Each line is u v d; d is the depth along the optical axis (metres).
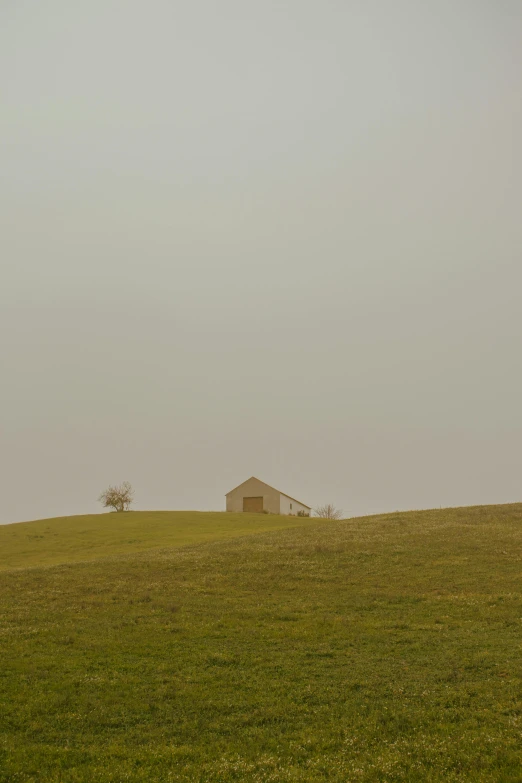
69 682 20.05
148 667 21.44
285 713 17.88
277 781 14.46
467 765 14.58
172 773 14.91
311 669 21.06
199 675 20.73
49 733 16.98
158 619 27.45
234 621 26.94
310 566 38.25
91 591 33.50
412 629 25.30
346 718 17.45
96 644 23.84
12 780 14.60
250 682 20.08
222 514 91.81
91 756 15.77
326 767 15.02
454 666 20.66
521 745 15.20
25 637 24.98
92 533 71.06
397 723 16.92
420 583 33.09
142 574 37.75
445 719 17.00
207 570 38.41
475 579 33.22
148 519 84.69
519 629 24.59
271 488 106.44
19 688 19.66
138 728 17.31
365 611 28.36
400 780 14.34
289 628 25.72
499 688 18.61
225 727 17.23
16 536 69.94
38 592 33.62
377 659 21.84
